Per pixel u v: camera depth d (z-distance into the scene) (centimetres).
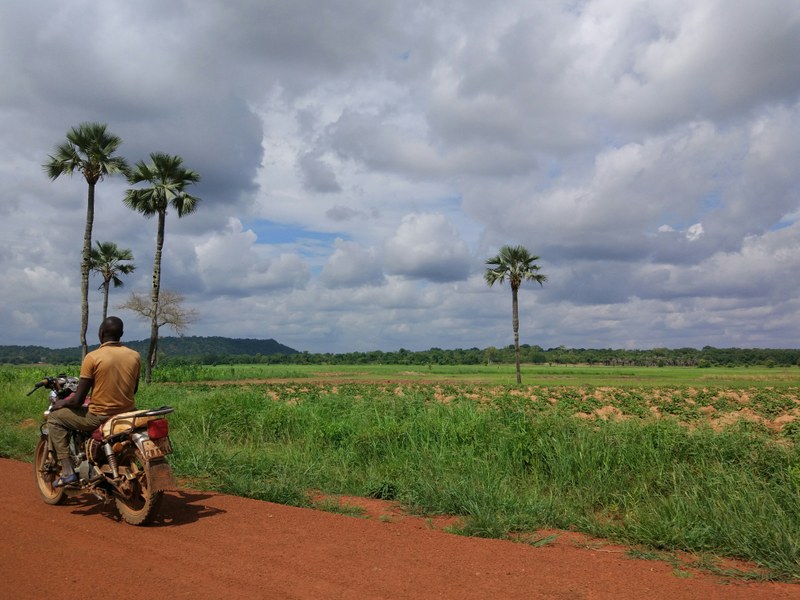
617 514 672
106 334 611
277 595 377
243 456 866
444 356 14788
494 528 547
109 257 5238
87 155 3186
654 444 880
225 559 448
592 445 852
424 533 537
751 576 437
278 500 669
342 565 438
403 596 379
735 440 871
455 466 839
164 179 3581
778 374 7475
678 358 15112
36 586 386
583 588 402
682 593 397
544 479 802
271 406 1371
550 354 15262
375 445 977
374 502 692
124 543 488
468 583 406
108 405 588
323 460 929
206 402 1380
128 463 574
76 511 600
